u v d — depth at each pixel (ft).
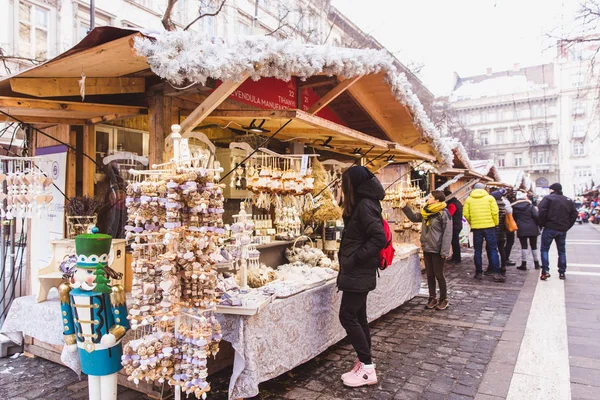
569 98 148.77
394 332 15.55
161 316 7.66
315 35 38.75
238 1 42.80
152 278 7.77
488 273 26.91
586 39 26.63
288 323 10.78
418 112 16.42
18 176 10.93
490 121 167.73
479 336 15.01
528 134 159.84
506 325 16.19
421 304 19.95
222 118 12.00
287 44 8.91
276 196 15.02
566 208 24.61
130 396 10.53
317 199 16.79
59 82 9.80
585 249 42.96
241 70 8.28
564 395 10.25
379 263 11.51
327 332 12.72
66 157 13.09
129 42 7.72
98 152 13.00
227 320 9.55
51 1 36.88
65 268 9.35
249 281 12.26
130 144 13.94
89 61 8.80
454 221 31.86
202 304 8.02
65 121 12.39
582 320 16.58
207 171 7.89
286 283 11.69
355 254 10.91
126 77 10.71
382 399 10.26
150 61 7.82
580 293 21.36
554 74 149.89
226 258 11.80
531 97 154.61
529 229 28.76
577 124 148.25
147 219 8.00
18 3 35.04
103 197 12.96
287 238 16.11
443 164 21.17
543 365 12.16
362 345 11.07
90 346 8.34
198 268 7.77
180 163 7.88
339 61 10.54
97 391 8.57
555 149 155.63
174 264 7.75
